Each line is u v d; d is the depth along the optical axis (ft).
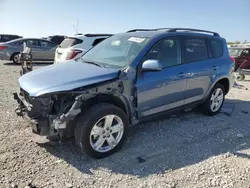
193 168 11.58
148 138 14.51
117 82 12.27
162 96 14.51
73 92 11.02
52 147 12.77
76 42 30.17
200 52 17.30
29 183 9.93
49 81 11.66
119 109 12.29
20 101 13.11
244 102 23.93
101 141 11.96
